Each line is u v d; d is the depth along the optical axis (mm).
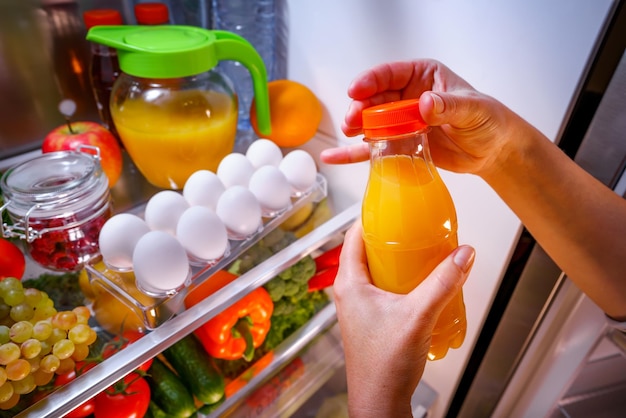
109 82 857
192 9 945
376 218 475
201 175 703
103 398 625
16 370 502
